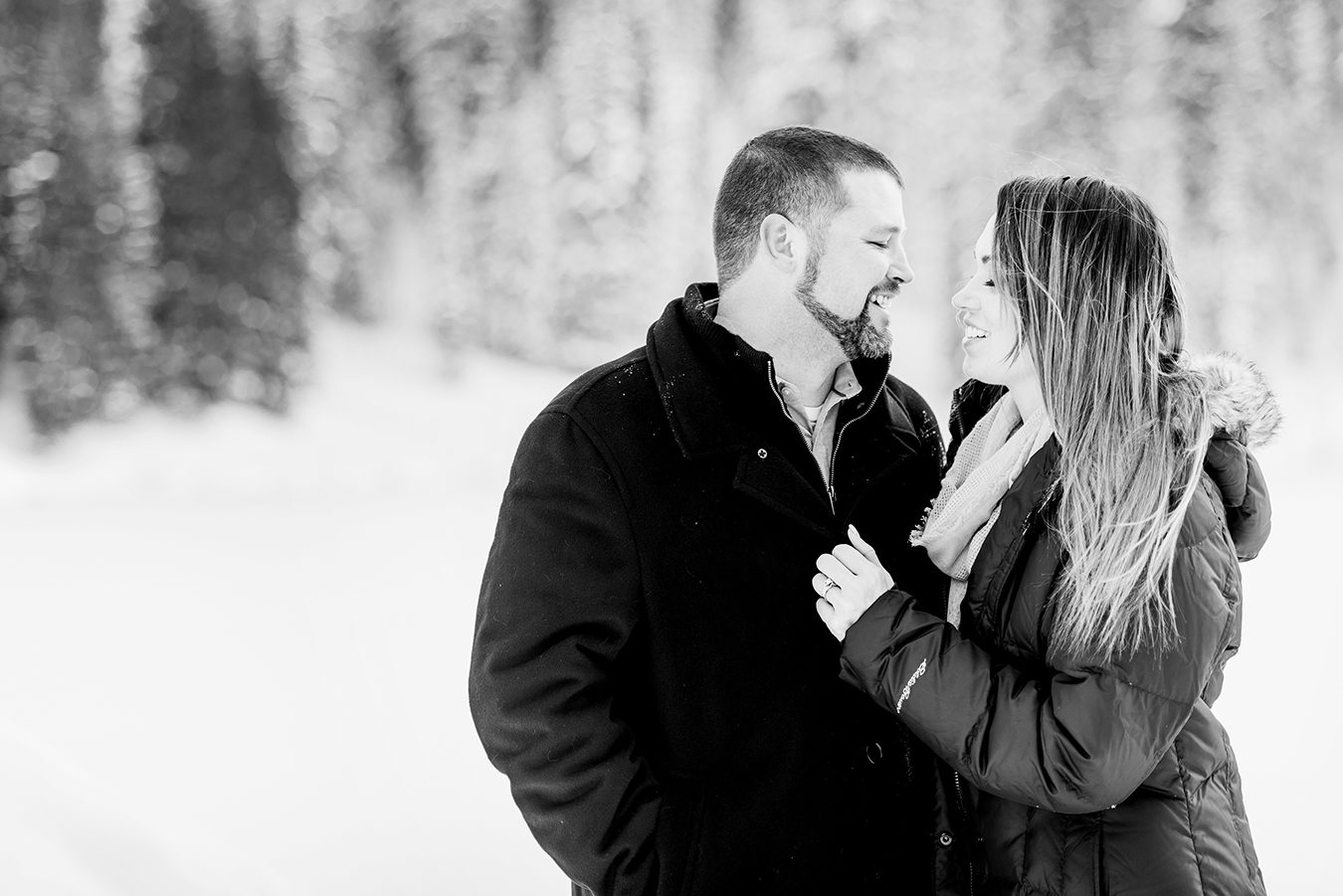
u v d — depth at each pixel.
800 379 2.29
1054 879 1.92
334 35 32.41
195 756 5.33
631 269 28.81
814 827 2.11
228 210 26.03
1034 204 2.04
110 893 1.86
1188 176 23.50
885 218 2.20
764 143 2.25
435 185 31.03
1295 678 6.18
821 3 24.08
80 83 26.05
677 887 2.09
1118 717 1.77
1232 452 1.98
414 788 4.88
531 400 28.55
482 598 2.18
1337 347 25.38
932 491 2.41
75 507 18.59
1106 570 1.81
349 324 31.23
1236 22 24.11
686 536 2.11
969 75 24.23
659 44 29.70
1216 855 1.89
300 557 12.28
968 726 1.87
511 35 32.06
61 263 24.45
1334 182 27.75
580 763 2.03
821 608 2.06
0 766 2.03
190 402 25.23
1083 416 1.93
